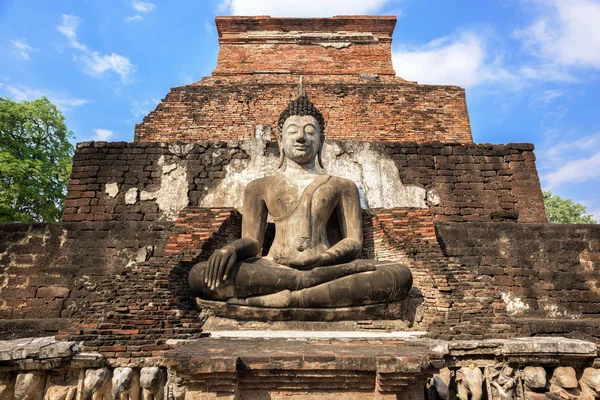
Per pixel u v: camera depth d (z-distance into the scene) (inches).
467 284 245.4
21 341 203.8
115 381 179.5
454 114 516.4
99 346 190.7
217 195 354.0
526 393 201.9
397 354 152.7
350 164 366.0
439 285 241.4
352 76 573.9
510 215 357.4
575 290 314.5
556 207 919.7
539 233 331.0
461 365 202.1
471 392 193.9
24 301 305.9
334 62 585.9
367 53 592.1
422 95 522.9
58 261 318.0
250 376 149.1
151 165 362.0
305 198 277.0
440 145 375.2
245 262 251.6
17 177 629.9
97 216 347.9
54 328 271.3
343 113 510.3
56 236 325.1
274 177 293.1
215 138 493.7
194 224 300.2
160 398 185.0
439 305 238.7
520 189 364.5
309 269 251.3
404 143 375.2
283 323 240.1
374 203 355.9
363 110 511.8
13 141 665.0
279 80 563.5
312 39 596.4
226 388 143.9
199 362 142.6
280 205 280.1
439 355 154.6
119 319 204.8
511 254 324.2
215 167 361.7
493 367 203.2
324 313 239.0
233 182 357.4
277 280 241.3
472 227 331.9
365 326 238.7
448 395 185.0
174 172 360.5
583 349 203.3
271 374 148.8
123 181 357.1
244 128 497.7
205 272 242.8
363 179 362.0
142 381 180.9
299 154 294.7
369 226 318.0
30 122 684.1
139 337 197.6
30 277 312.7
